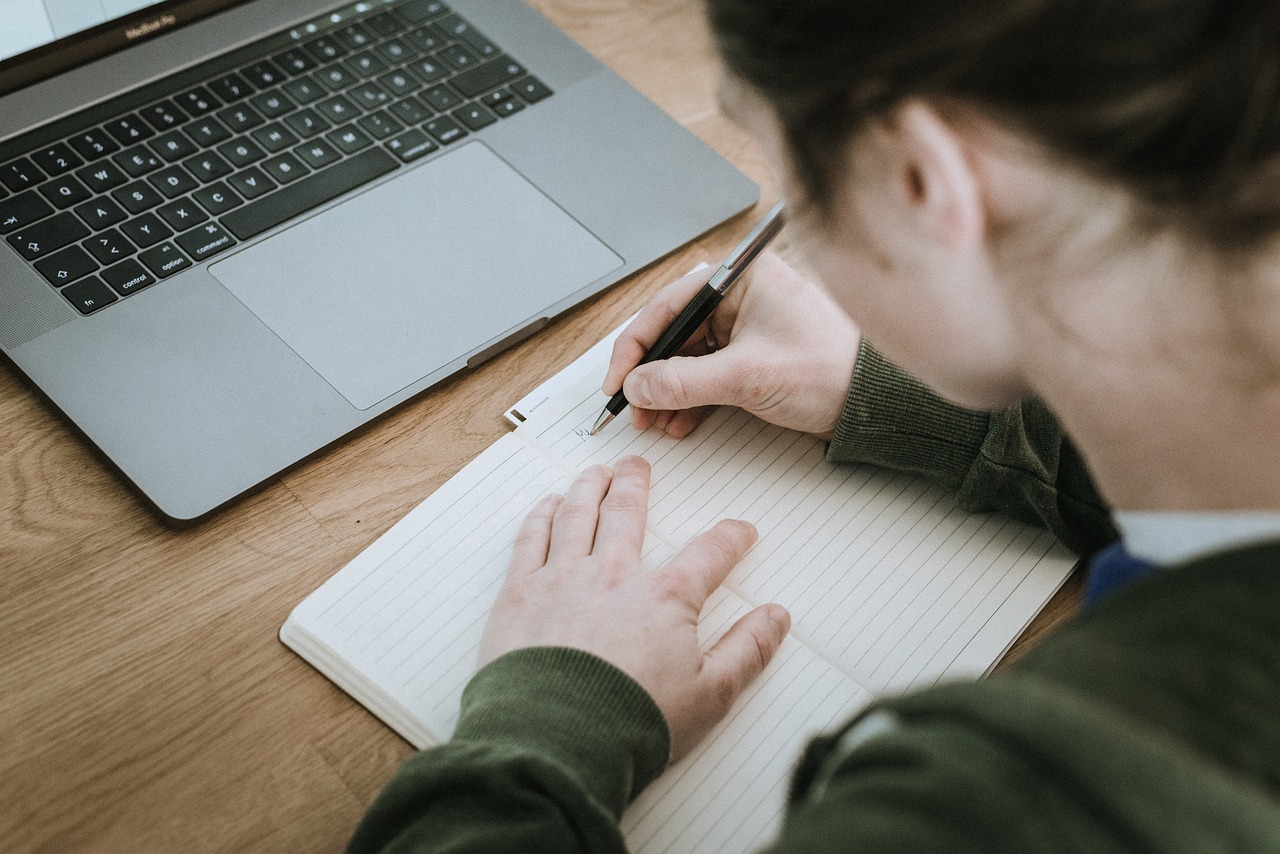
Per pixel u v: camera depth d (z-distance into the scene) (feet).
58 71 2.46
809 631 1.95
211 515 1.98
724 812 1.72
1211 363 1.07
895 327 1.31
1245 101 0.88
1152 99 0.89
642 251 2.45
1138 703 0.86
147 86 2.50
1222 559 0.95
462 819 1.46
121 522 1.99
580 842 1.45
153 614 1.89
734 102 1.19
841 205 1.15
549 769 1.47
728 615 1.94
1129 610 0.95
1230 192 0.94
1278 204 0.94
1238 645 0.87
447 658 1.86
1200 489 1.16
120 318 2.17
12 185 2.30
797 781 1.32
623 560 1.90
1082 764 0.80
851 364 2.14
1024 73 0.91
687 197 2.56
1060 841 0.79
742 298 2.27
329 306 2.24
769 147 1.20
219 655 1.86
